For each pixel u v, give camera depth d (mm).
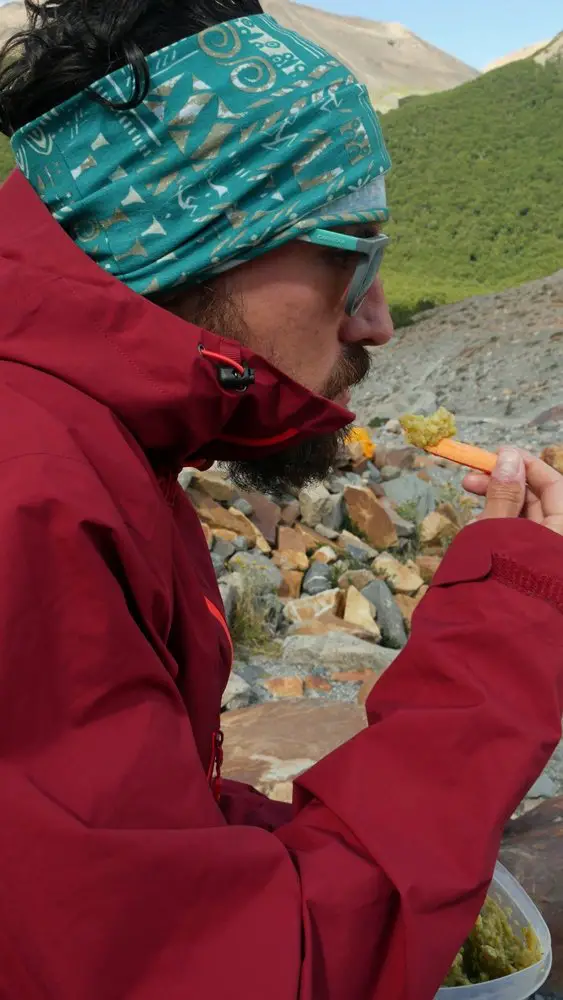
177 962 673
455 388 16656
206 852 687
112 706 697
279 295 933
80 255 855
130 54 870
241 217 903
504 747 821
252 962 687
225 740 3188
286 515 6043
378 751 842
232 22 931
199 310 939
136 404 808
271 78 918
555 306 20359
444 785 821
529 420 12766
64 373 787
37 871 634
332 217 922
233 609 4645
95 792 662
